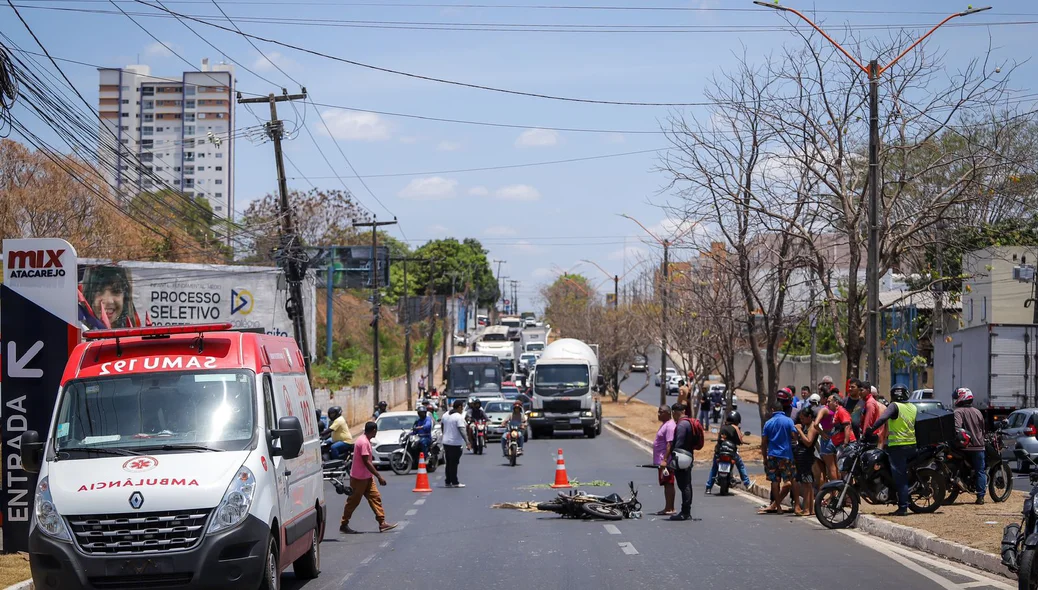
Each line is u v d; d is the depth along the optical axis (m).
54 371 12.66
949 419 14.95
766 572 11.12
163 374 10.00
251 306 46.28
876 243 19.83
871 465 14.81
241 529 8.91
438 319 100.88
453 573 11.73
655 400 72.75
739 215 27.09
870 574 10.85
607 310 73.06
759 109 25.03
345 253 64.12
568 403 43.22
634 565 11.91
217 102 167.75
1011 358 29.27
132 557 8.62
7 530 12.51
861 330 24.81
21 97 15.15
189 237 53.03
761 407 28.97
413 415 31.39
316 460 12.26
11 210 40.31
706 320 35.25
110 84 166.75
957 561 11.62
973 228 25.86
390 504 20.66
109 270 42.44
